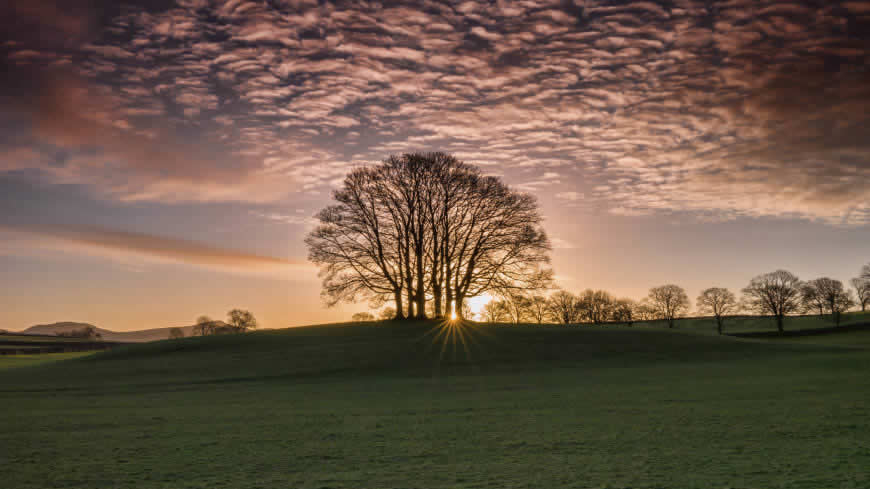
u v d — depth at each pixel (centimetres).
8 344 15500
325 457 1038
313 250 5619
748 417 1398
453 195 5522
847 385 2170
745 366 3375
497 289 5528
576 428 1318
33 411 1975
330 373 3612
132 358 4828
